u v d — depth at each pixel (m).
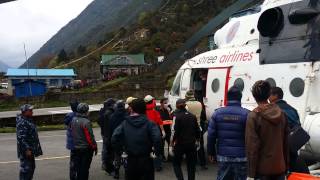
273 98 6.20
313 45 8.02
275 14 8.97
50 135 19.34
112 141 6.33
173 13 116.38
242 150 5.78
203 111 10.54
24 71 70.56
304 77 8.05
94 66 103.31
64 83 72.50
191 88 11.96
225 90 10.26
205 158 10.74
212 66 10.98
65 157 12.85
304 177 5.35
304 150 7.57
